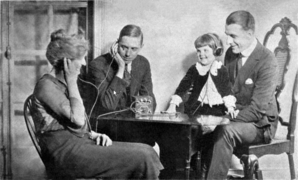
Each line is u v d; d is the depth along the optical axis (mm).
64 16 3439
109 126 3203
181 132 2934
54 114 3074
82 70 3383
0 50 3400
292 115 3455
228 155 3238
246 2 3527
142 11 3473
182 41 3502
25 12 3418
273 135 3477
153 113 3428
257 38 3531
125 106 3400
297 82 3453
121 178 3033
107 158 3008
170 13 3496
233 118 3424
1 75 3402
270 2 3537
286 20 3539
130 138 3158
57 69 3205
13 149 3430
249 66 3492
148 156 2992
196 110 3492
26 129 3438
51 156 3043
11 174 3432
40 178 3451
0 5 3389
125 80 3414
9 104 3420
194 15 3506
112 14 3453
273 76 3473
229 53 3516
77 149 3021
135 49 3449
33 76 3428
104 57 3422
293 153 3498
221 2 3521
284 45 3527
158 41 3486
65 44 3271
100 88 3365
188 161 2914
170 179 3021
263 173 3588
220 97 3482
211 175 3221
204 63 3504
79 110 3080
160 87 3496
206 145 3252
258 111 3434
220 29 3521
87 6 3438
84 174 3033
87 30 3438
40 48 3430
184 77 3506
